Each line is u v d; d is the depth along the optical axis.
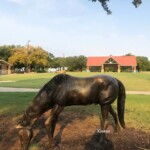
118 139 8.32
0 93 20.17
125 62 88.38
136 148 7.76
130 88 30.28
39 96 7.23
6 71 80.56
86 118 10.87
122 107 8.38
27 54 88.94
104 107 7.74
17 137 8.62
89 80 7.57
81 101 7.50
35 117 7.15
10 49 101.56
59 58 99.50
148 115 11.77
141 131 9.27
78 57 96.81
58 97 7.29
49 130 7.43
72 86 7.40
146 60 101.38
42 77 49.19
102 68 87.88
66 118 10.83
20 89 26.86
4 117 11.23
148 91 26.98
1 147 7.91
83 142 8.15
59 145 7.84
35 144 7.91
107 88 7.62
